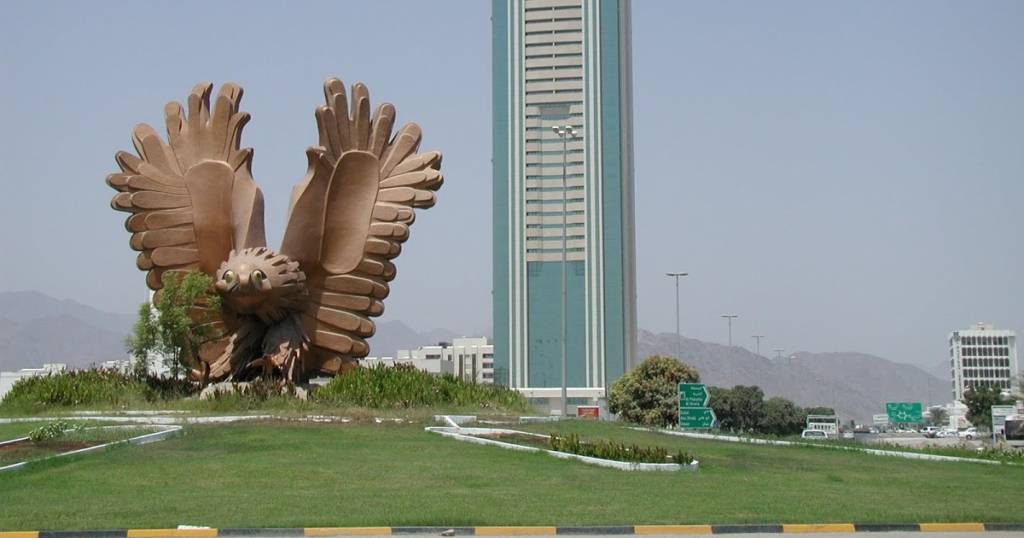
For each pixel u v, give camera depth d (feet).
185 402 136.56
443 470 85.61
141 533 57.77
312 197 145.69
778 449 120.26
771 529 61.11
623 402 271.69
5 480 76.84
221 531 58.29
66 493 72.18
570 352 514.68
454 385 151.33
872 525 62.03
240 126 149.69
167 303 144.77
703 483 81.46
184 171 149.38
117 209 148.97
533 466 89.10
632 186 541.75
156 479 78.64
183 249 149.07
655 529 60.08
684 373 273.13
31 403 133.90
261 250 143.84
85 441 97.45
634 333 531.50
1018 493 80.94
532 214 529.45
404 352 554.46
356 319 150.51
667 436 132.26
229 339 150.41
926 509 69.05
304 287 147.74
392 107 153.48
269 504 67.97
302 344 147.84
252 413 128.57
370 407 138.41
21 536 57.00
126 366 161.48
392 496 72.18
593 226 521.24
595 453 94.07
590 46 535.60
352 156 148.87
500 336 523.70
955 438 326.44
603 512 65.36
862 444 131.85
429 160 153.38
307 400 137.39
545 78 537.65
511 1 543.39
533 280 524.52
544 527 59.82
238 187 148.36
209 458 89.45
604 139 528.63
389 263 152.46
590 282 517.96
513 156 534.78
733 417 359.05
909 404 303.07
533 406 164.55
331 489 75.66
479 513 64.44
